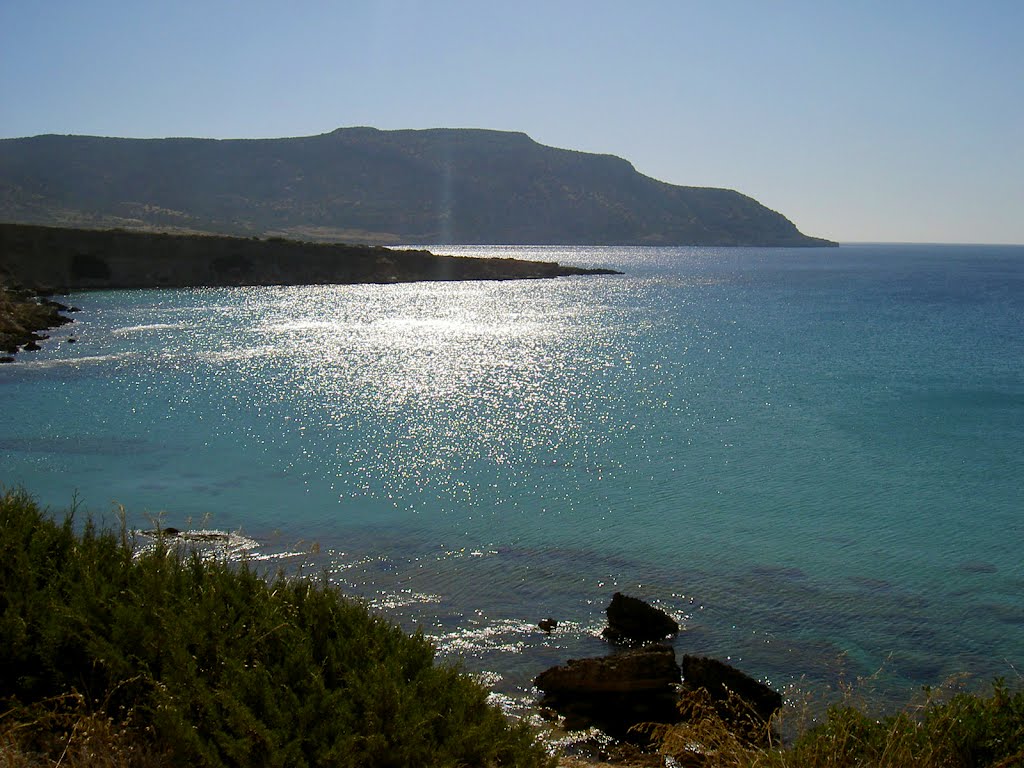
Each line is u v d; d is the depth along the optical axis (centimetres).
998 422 3369
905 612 1612
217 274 10438
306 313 7819
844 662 1416
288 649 610
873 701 1263
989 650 1465
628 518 2162
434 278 12519
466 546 1945
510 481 2503
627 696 1247
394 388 4081
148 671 588
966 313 8556
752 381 4384
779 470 2644
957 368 4856
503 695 1275
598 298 10325
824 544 1973
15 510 815
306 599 690
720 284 13300
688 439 3059
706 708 987
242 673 562
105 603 652
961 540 2014
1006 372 4700
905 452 2881
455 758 544
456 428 3209
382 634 653
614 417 3444
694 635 1512
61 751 562
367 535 2009
